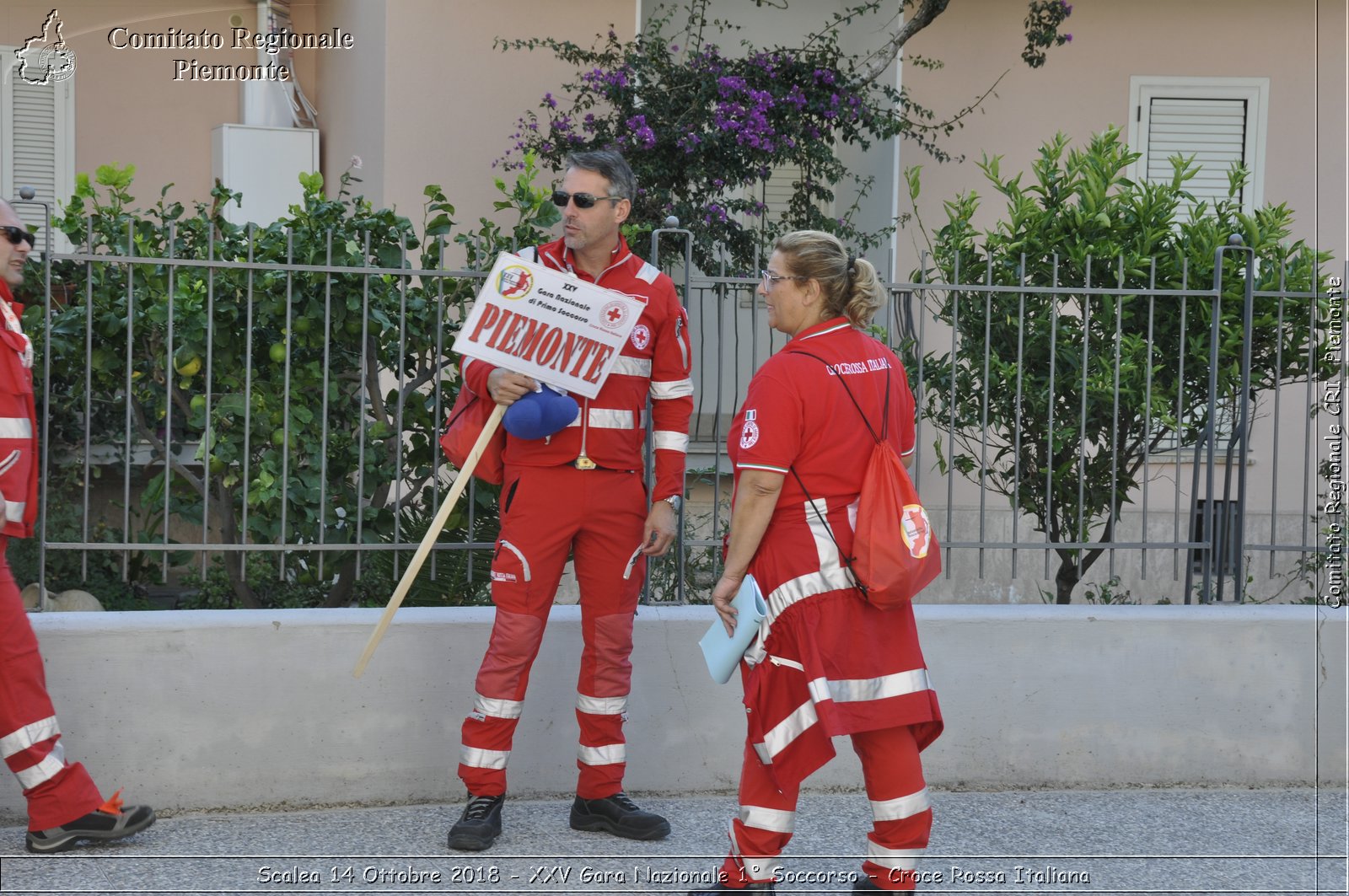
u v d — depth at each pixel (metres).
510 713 4.59
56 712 4.68
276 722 4.91
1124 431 6.42
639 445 4.67
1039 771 5.33
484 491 5.48
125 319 5.17
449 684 5.03
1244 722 5.39
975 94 10.45
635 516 4.64
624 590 4.64
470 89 9.66
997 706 5.30
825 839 4.78
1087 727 5.34
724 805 5.10
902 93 10.15
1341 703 5.43
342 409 5.48
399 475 5.19
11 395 4.25
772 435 3.83
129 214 5.27
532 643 4.59
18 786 4.70
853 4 10.66
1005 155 10.47
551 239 5.55
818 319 4.03
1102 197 6.27
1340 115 10.69
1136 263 6.16
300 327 5.20
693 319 9.30
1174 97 10.59
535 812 4.98
